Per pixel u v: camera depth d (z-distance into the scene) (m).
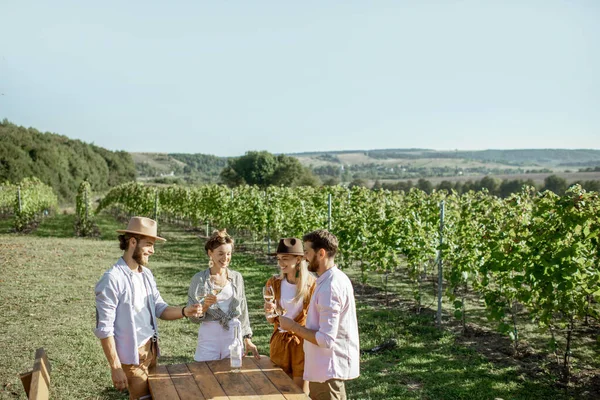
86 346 6.48
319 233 3.46
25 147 55.28
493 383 5.50
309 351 3.51
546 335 7.43
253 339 6.92
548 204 6.18
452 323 8.04
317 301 3.42
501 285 6.86
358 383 5.44
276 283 4.21
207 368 3.65
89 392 5.11
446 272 8.34
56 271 11.70
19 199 22.25
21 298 8.97
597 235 5.84
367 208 12.30
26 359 5.95
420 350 6.61
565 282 5.66
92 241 18.48
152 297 3.71
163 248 16.69
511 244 6.30
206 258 14.59
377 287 10.80
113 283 3.34
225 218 19.62
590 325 7.95
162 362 5.99
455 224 10.09
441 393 5.23
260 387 3.28
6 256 13.52
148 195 26.30
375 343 6.86
